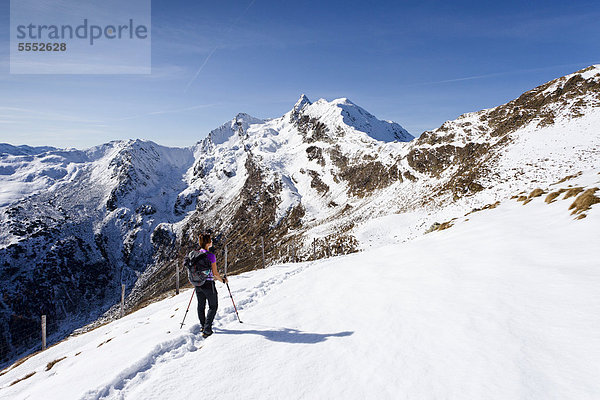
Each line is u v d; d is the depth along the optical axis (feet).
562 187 57.11
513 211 53.01
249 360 17.06
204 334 22.03
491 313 18.08
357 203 393.09
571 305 16.80
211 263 22.48
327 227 336.49
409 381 13.26
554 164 165.07
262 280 46.70
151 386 14.85
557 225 34.17
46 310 450.30
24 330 407.23
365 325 20.25
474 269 27.27
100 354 25.26
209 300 22.33
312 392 13.53
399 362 14.90
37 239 565.53
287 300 30.42
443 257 34.04
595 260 22.16
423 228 158.30
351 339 18.40
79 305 491.31
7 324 404.16
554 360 12.67
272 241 415.44
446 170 306.35
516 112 287.89
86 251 602.03
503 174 189.06
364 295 27.32
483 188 188.96
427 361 14.60
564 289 18.92
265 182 582.76
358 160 494.18
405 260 38.04
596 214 31.68
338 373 14.83
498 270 25.32
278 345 18.84
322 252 215.10
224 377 15.38
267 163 627.87
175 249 633.61
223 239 527.40
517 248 29.91
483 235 39.45
